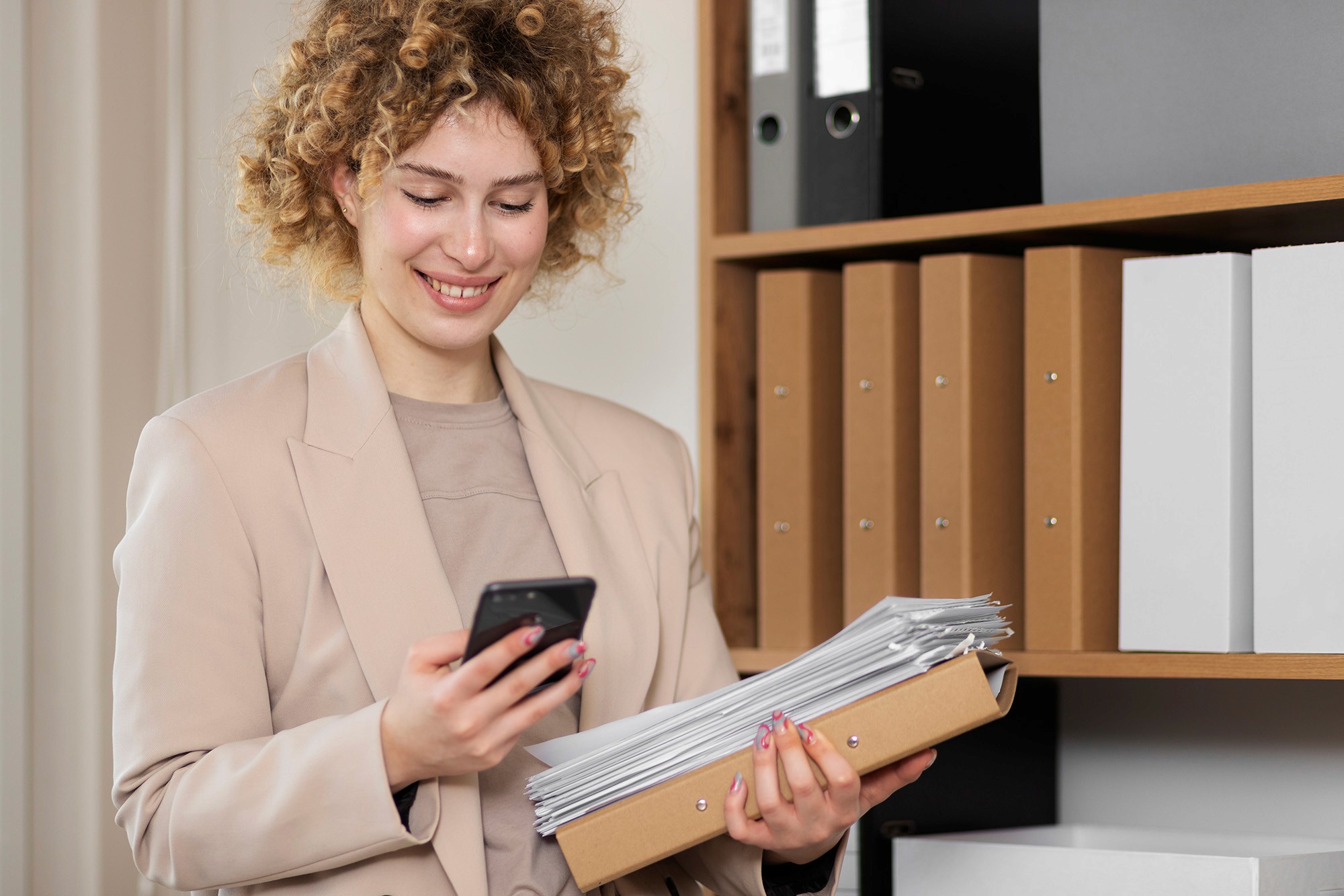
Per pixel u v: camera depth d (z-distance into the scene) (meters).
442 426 1.21
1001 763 1.76
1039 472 1.53
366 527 1.10
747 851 1.12
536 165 1.13
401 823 0.98
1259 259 1.37
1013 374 1.63
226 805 0.97
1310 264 1.34
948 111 1.76
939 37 1.75
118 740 1.02
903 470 1.64
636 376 2.22
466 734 0.91
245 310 2.06
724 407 1.77
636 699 1.20
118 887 1.80
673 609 1.29
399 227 1.10
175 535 1.04
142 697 1.01
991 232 1.55
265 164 1.25
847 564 1.66
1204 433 1.40
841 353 1.77
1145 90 1.50
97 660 1.79
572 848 1.03
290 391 1.16
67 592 1.79
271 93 1.27
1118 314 1.55
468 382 1.23
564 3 1.23
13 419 1.74
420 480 1.17
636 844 1.01
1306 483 1.34
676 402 2.19
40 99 1.82
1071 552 1.50
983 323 1.59
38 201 1.80
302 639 1.07
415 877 1.03
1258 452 1.37
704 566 1.74
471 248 1.09
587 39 1.28
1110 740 1.84
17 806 1.73
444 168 1.08
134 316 1.91
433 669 0.96
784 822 0.99
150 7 1.95
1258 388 1.37
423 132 1.08
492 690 0.91
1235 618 1.39
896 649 0.98
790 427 1.71
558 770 1.04
